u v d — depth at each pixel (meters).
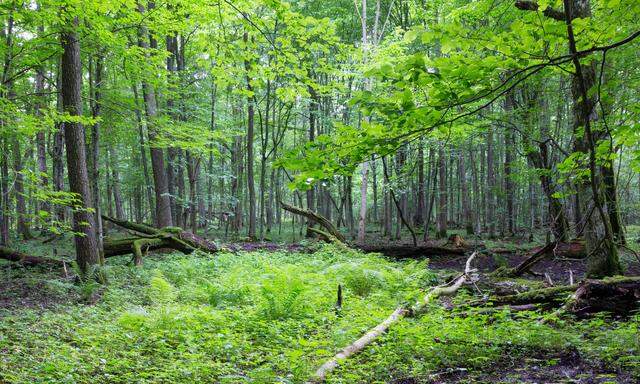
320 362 5.26
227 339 6.31
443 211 25.23
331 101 26.88
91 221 11.20
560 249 15.48
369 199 43.78
